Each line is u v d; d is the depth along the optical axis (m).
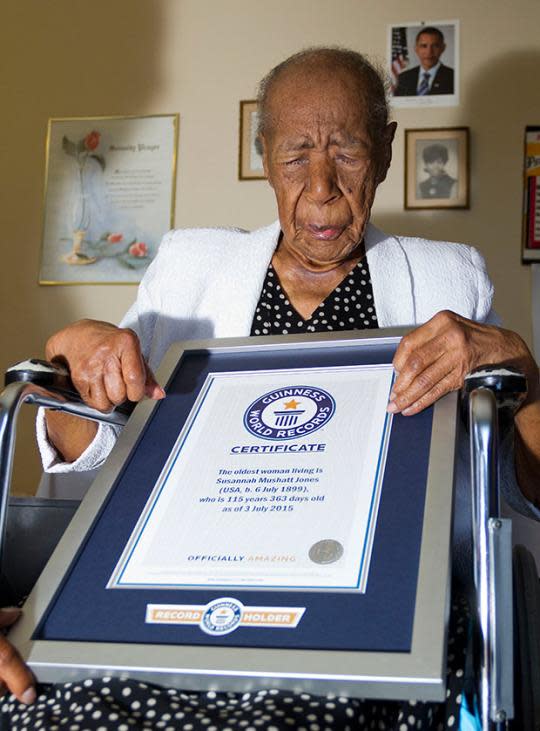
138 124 3.20
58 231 3.19
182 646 0.96
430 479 1.05
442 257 1.68
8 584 1.19
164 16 3.22
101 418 1.30
